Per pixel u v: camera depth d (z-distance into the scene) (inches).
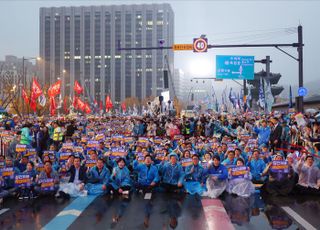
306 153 487.2
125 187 460.4
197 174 471.5
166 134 972.6
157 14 6766.7
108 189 463.8
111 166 508.4
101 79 6825.8
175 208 391.9
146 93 6742.1
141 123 1027.9
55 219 354.6
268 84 1097.4
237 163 467.5
